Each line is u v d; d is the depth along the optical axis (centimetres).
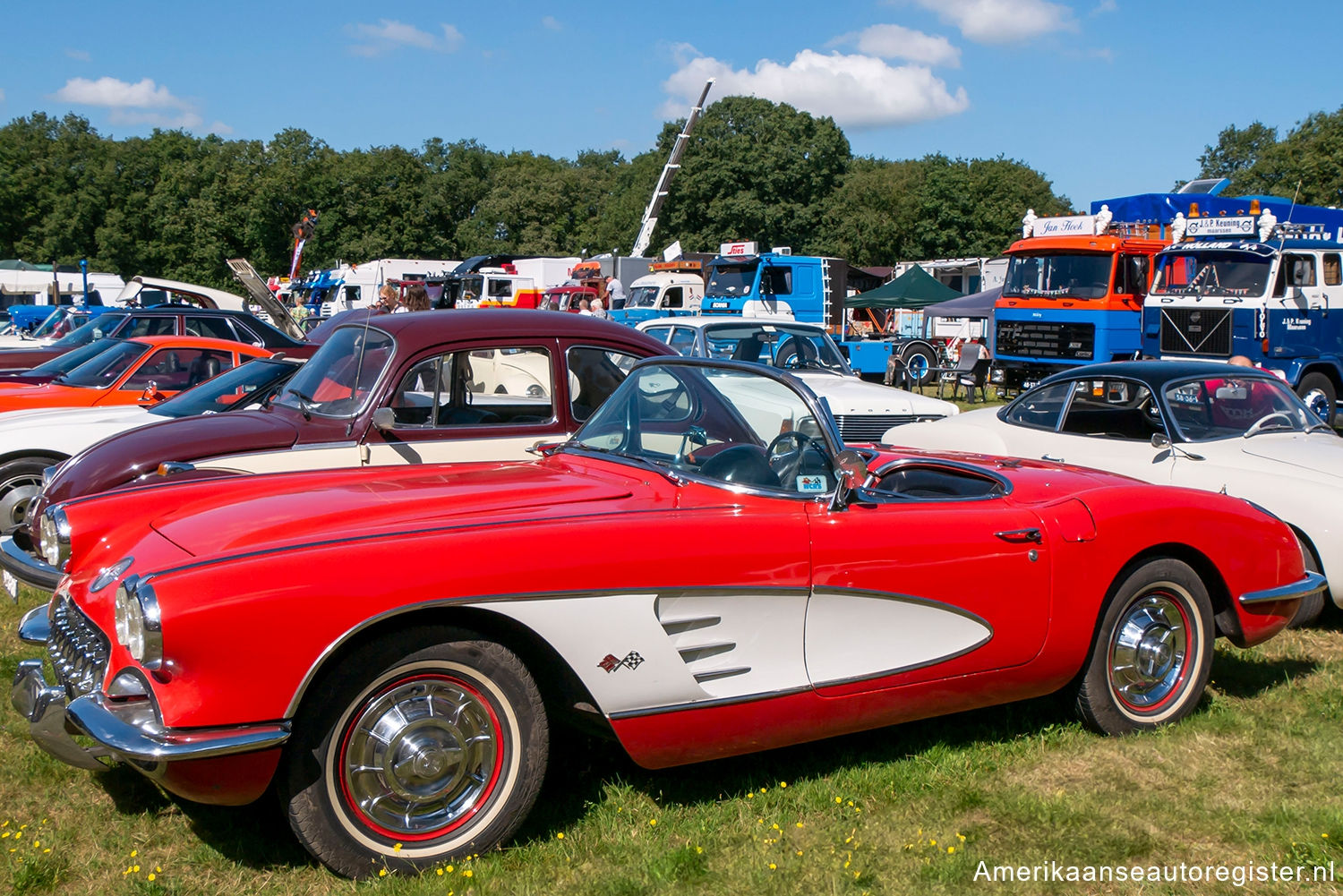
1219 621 432
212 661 263
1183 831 331
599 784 357
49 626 351
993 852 315
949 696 368
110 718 273
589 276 3053
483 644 296
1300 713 432
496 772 303
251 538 291
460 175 7412
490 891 284
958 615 362
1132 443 617
